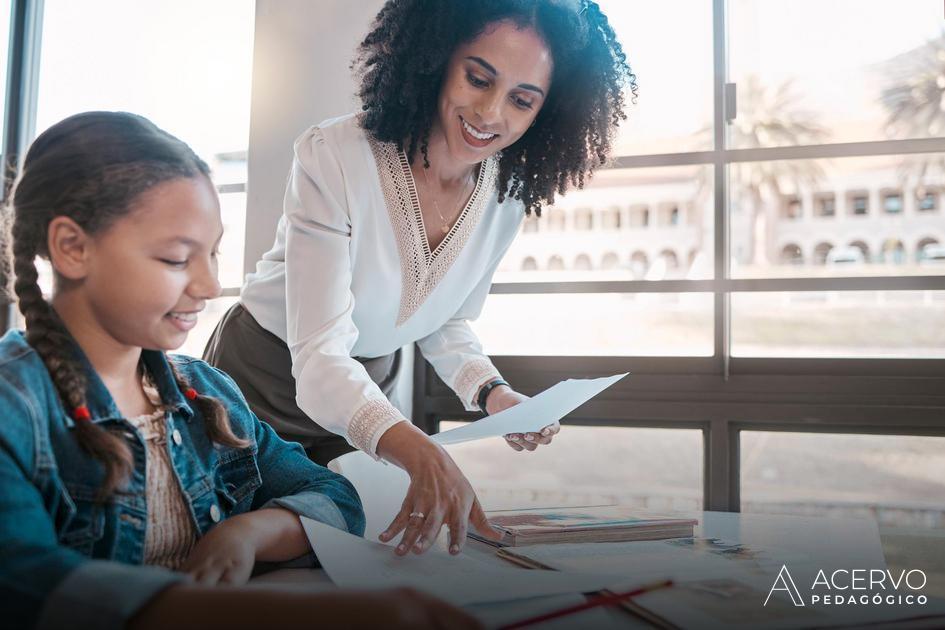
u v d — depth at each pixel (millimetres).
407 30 1339
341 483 1046
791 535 1094
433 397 2082
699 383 1931
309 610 490
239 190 2191
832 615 683
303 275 1319
